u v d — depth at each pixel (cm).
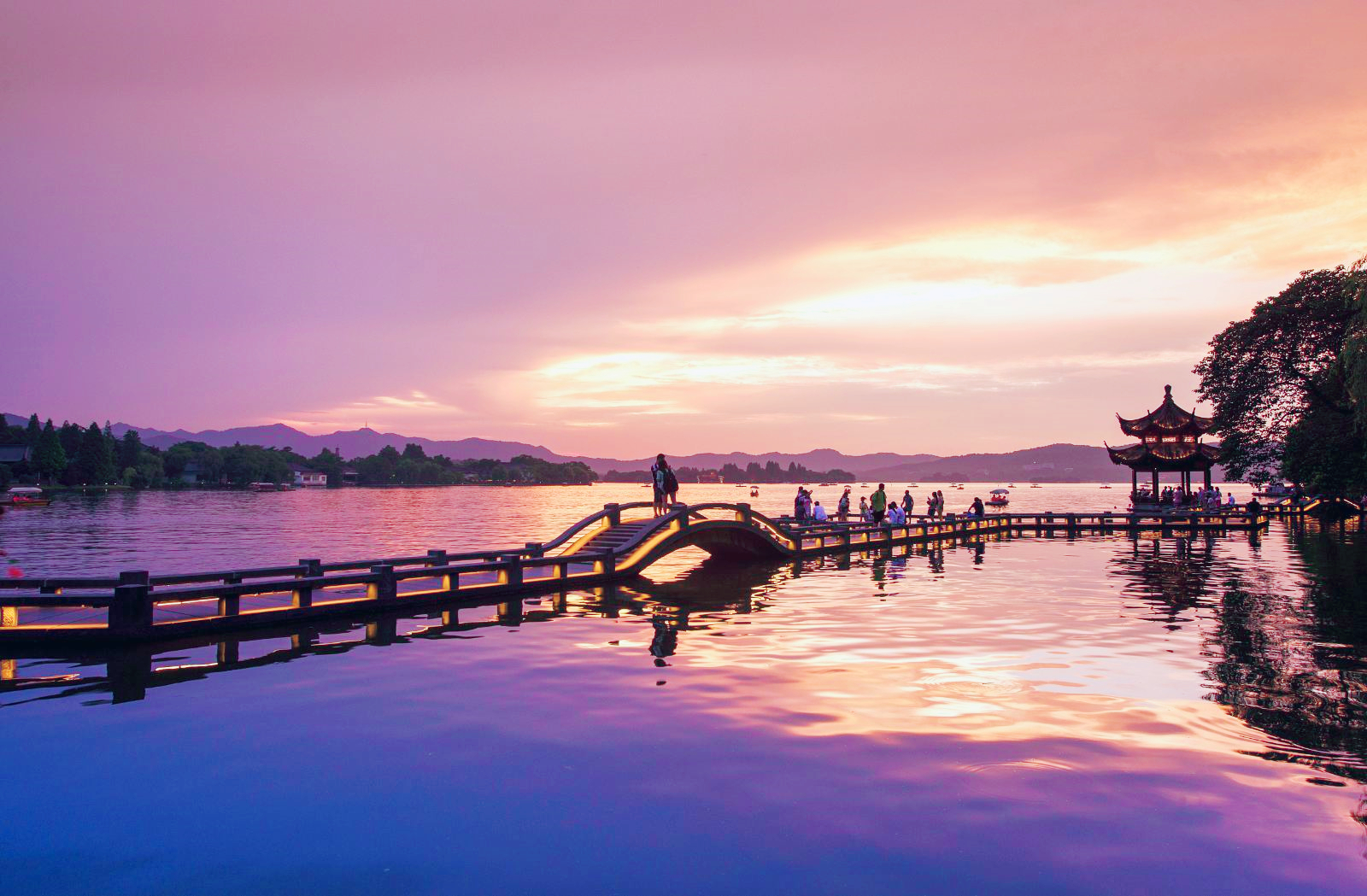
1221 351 4250
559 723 915
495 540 4734
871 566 2841
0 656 1302
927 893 540
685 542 2738
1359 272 2562
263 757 808
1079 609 1788
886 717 933
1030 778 740
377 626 1594
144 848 611
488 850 606
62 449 14388
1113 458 5828
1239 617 1669
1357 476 3578
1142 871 570
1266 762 782
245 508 10100
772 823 648
